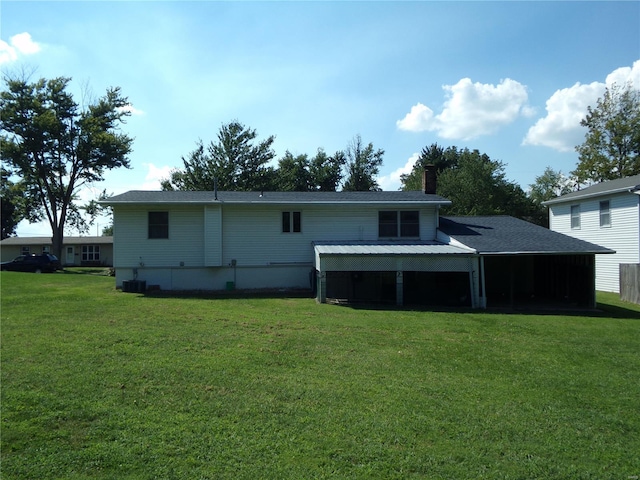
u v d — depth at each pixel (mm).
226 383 7160
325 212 21766
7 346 9016
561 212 28375
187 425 5559
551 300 20281
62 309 13891
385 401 6629
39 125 39062
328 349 9680
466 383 7703
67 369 7551
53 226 42844
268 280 21531
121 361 8109
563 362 9336
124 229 20859
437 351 9875
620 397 7238
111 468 4520
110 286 22344
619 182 24922
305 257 21641
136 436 5227
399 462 4840
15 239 54812
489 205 45812
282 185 55375
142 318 12523
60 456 4715
